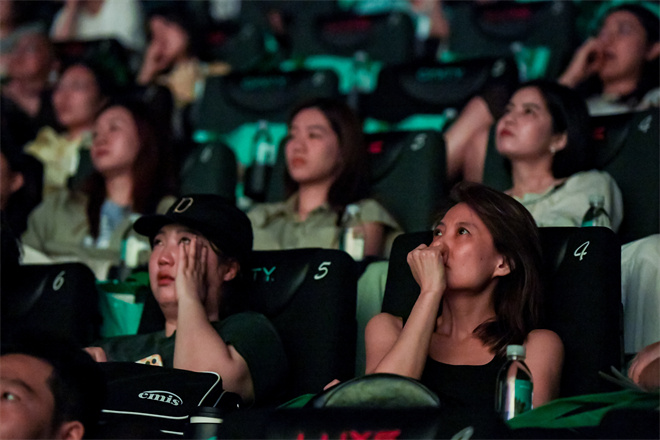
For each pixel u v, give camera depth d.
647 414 3.53
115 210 7.97
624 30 9.08
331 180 7.34
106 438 3.90
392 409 3.34
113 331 6.10
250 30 11.98
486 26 10.59
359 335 5.75
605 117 7.11
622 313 4.88
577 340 4.68
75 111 10.19
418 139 7.36
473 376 4.54
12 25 13.05
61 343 3.88
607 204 6.58
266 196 8.00
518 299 4.73
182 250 5.31
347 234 6.71
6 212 7.81
